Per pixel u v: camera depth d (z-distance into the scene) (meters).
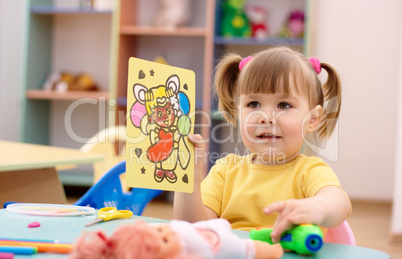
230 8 3.70
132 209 1.27
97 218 0.82
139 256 0.47
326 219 0.72
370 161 3.81
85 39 4.09
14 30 4.17
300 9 3.81
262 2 3.85
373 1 3.78
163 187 0.83
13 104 4.18
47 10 3.72
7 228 0.74
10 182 1.50
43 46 3.97
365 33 3.79
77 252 0.50
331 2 3.83
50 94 3.74
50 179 1.59
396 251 2.42
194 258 0.48
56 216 0.84
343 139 3.82
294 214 0.68
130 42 3.85
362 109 3.81
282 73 1.00
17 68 4.18
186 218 0.98
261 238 0.69
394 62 3.77
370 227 2.98
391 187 3.81
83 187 4.04
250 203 1.04
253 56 1.11
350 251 0.68
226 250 0.58
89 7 3.81
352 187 3.84
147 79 0.81
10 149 1.74
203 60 3.91
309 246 0.65
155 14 4.00
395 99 3.78
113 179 1.24
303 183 0.99
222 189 1.12
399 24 3.76
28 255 0.61
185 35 3.83
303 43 3.46
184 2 3.82
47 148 1.82
